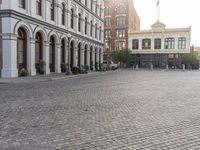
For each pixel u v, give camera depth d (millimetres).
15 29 19641
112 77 24266
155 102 9508
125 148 4535
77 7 33750
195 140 5043
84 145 4672
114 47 65750
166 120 6691
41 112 7488
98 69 39906
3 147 4508
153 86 15492
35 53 24031
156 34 61062
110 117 6980
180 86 15656
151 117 7023
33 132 5449
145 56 62719
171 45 60281
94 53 43219
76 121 6484
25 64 22141
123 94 11680
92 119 6723
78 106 8555
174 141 4969
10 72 19297
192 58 57719
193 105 8930
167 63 60844
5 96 10656
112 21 65312
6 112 7434
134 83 17547
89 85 15867
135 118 6887
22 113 7320
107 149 4477
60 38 28562
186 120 6711
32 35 22344
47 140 4926
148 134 5418
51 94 11422
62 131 5562
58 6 27672
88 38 38969
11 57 19312
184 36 58750
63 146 4598
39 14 24234
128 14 63562
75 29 33281
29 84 15977
